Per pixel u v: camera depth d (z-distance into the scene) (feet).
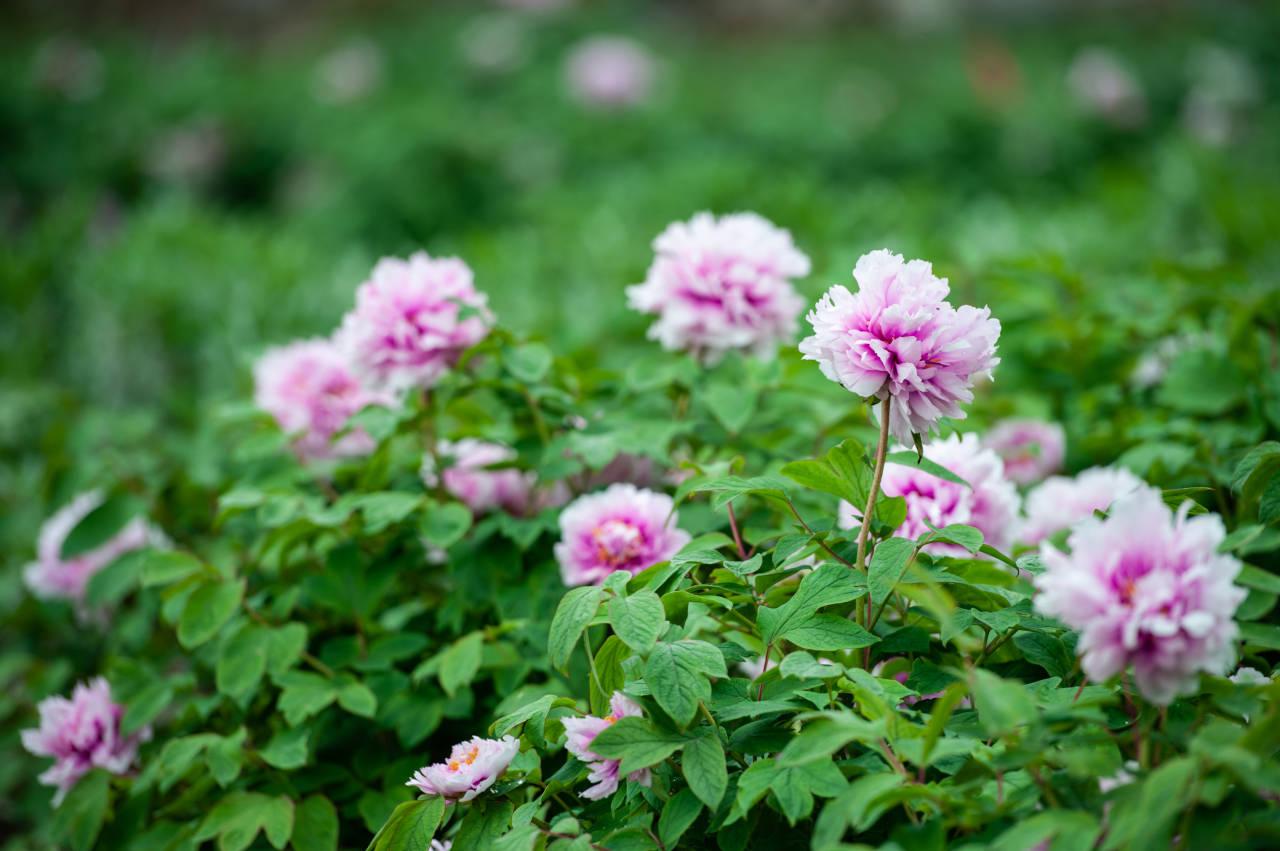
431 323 5.96
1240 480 5.12
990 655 5.12
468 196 15.24
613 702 4.93
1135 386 6.98
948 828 4.65
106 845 5.91
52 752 6.00
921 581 4.92
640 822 4.84
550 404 6.23
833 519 5.66
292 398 6.52
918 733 4.58
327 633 6.19
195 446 7.42
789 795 4.56
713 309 6.05
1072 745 4.58
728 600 4.99
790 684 4.91
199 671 6.42
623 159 16.21
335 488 6.59
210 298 9.61
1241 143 15.85
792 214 9.73
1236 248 9.44
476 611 5.99
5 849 6.55
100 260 10.49
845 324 4.80
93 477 6.99
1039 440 6.68
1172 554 4.34
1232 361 6.51
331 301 9.79
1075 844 4.32
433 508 5.96
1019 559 5.29
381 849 4.98
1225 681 4.57
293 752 5.61
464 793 4.99
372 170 14.93
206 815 5.77
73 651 7.20
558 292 9.22
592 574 5.50
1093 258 9.32
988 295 7.68
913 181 14.23
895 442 4.99
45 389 8.51
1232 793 4.46
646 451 5.86
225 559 6.15
